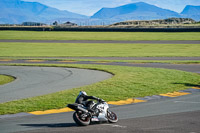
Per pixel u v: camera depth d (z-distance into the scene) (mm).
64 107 17250
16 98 20406
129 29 137375
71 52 66812
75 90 22609
